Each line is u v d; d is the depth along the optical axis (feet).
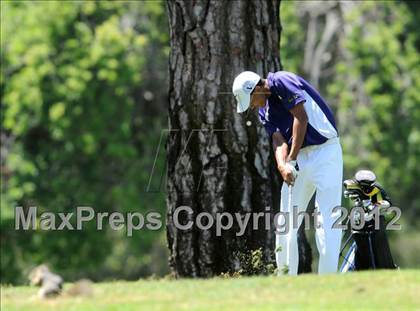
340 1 308.60
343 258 113.29
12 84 294.25
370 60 304.71
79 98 291.79
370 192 112.68
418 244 347.77
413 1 336.90
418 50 340.59
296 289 90.12
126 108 295.28
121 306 84.12
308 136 106.63
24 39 295.07
